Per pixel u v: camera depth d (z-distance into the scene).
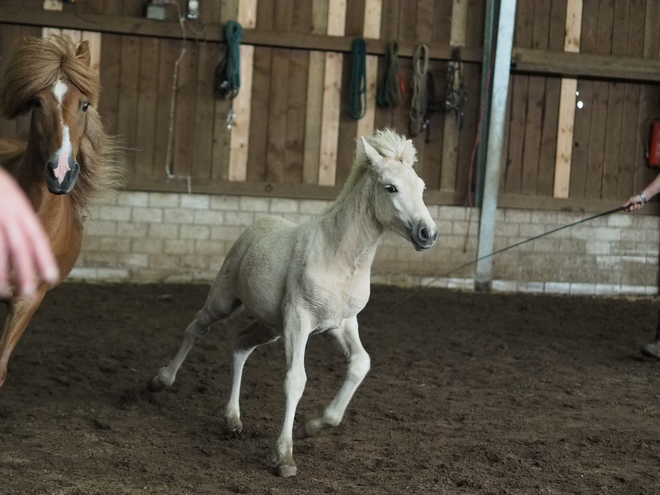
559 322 7.93
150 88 8.99
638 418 4.66
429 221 3.38
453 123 9.63
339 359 6.00
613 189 10.03
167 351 6.01
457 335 7.09
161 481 3.31
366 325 7.34
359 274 3.58
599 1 9.73
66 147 3.61
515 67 9.52
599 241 9.95
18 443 3.70
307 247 3.59
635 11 9.82
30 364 5.32
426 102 9.50
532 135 9.82
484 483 3.36
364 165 3.59
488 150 9.55
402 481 3.40
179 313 7.52
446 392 5.20
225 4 9.08
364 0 9.35
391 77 9.34
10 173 4.12
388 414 4.61
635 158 10.04
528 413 4.72
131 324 6.89
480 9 9.56
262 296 3.73
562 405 4.93
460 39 9.56
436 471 3.56
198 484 3.29
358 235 3.52
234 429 4.03
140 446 3.80
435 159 9.65
